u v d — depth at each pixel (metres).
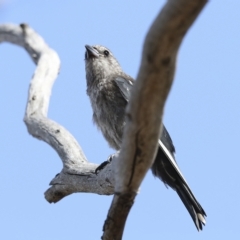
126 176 8.23
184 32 6.20
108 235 9.30
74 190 11.72
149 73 6.59
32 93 12.75
